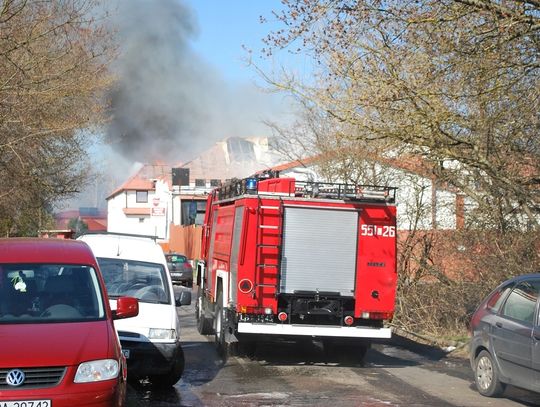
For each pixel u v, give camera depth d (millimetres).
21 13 15148
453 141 11484
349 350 11523
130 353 8539
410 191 16516
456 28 10352
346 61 10852
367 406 7996
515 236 12844
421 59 10695
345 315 11156
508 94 10836
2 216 23812
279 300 11000
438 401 8375
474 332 9086
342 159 17453
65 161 22219
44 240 7543
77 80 16891
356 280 11156
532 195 12102
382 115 11078
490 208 13164
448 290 14383
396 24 10648
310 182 11344
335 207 11195
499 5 9789
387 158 15969
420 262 15234
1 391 5320
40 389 5418
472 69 10508
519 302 8438
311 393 8773
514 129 11562
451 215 15242
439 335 14008
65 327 6109
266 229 10984
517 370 8070
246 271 10875
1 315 6301
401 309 15141
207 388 9062
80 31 17047
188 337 14586
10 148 16797
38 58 15398
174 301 9641
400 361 11898
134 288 9664
